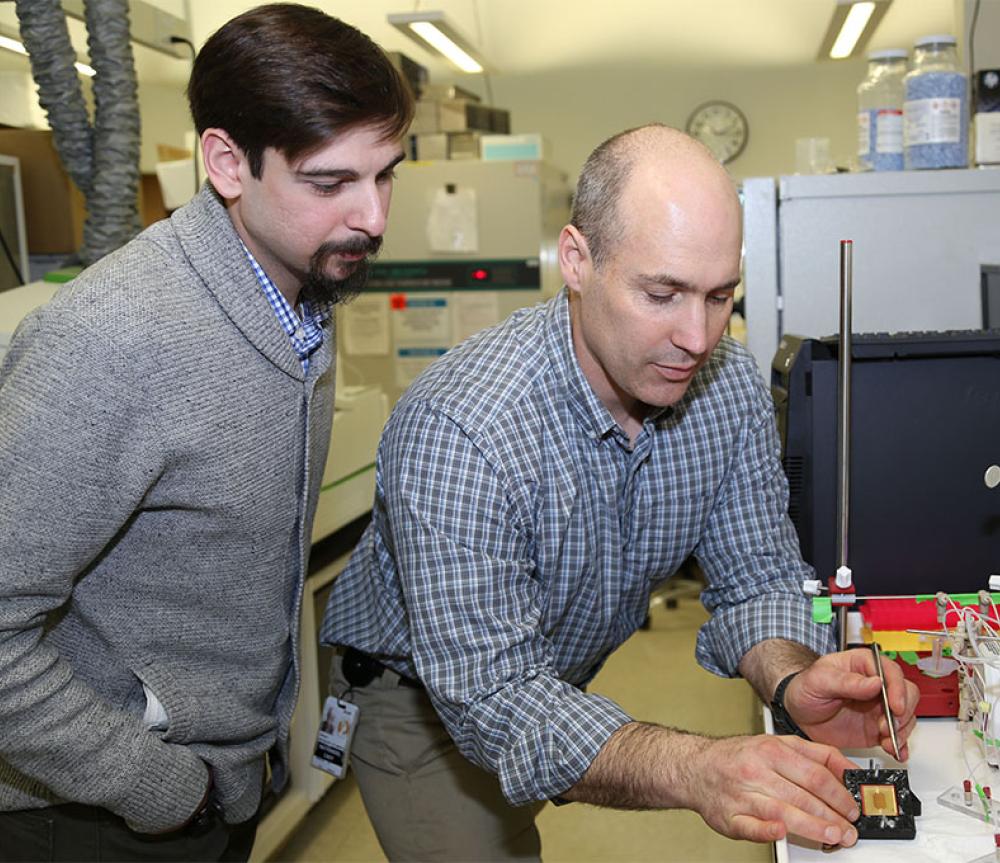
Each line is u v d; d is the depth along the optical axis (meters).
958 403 1.25
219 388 1.01
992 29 2.25
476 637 1.01
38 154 2.40
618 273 0.95
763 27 5.89
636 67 6.07
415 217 3.67
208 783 1.12
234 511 1.05
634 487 1.19
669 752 0.87
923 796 0.95
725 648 1.19
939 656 1.10
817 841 0.82
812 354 1.31
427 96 4.10
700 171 0.94
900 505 1.27
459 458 1.04
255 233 1.02
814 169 2.53
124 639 1.06
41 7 1.65
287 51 0.92
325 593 2.27
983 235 1.93
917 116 1.96
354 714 1.40
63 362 0.92
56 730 0.99
